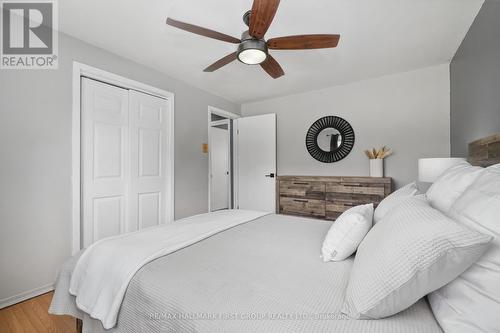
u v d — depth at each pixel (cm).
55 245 206
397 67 295
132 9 184
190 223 180
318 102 372
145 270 104
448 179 112
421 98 299
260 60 188
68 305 126
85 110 235
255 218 204
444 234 64
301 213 341
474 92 202
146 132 290
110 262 114
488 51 173
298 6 180
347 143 346
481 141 157
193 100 351
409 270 65
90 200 238
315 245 137
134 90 277
